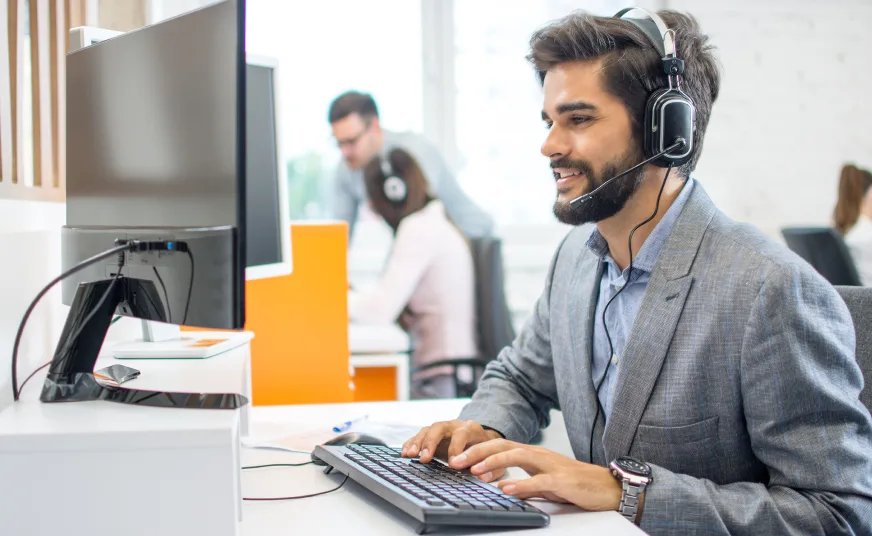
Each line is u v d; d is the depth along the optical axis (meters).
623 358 1.02
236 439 0.78
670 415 0.99
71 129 1.03
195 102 0.82
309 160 3.56
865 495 0.88
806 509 0.87
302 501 0.90
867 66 3.82
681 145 1.02
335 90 3.57
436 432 1.05
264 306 1.80
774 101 3.76
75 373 0.85
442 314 2.86
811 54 3.77
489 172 3.74
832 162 3.83
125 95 0.92
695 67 1.09
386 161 2.99
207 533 0.71
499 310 2.85
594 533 0.79
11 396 0.97
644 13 1.09
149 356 1.18
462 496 0.82
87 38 1.21
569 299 1.23
